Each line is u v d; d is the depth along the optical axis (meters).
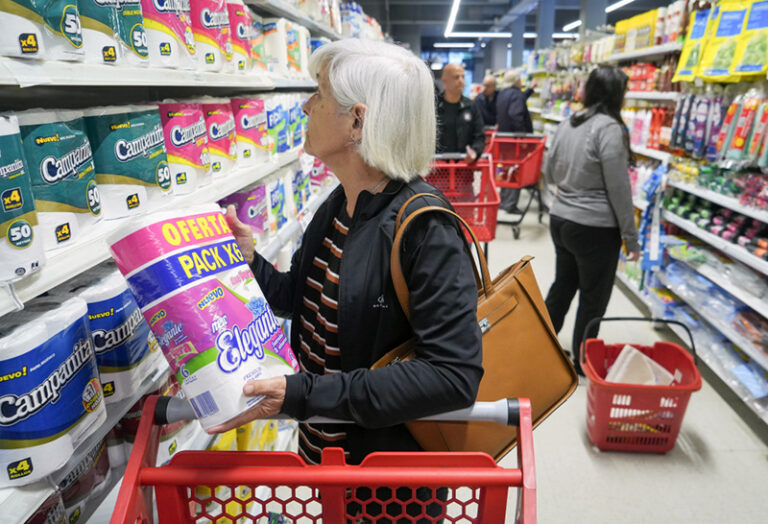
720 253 3.34
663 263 3.88
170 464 0.86
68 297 0.98
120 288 1.07
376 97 0.95
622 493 2.29
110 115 1.06
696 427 2.73
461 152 4.90
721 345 3.17
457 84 4.70
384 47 1.00
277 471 0.85
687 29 3.48
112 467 1.22
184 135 1.32
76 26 0.91
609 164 2.67
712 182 3.11
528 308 1.10
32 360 0.82
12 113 0.78
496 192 3.78
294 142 2.54
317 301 1.19
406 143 0.98
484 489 0.87
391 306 1.00
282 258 2.30
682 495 2.28
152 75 1.14
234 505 1.67
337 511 0.88
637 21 4.34
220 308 0.80
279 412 0.86
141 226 0.77
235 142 1.73
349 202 1.12
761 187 2.63
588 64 6.39
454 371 0.89
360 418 0.89
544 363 1.10
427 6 21.69
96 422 0.98
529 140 6.18
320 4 3.05
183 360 0.78
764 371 2.81
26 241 0.79
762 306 2.69
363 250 1.02
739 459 2.49
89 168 0.98
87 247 0.94
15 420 0.81
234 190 1.60
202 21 1.45
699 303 3.31
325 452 0.86
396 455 0.87
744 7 2.76
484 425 1.04
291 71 2.50
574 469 2.44
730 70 2.75
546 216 7.25
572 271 3.14
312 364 1.17
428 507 1.16
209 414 0.79
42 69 0.82
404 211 0.96
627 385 2.40
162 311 0.77
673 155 3.69
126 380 1.09
